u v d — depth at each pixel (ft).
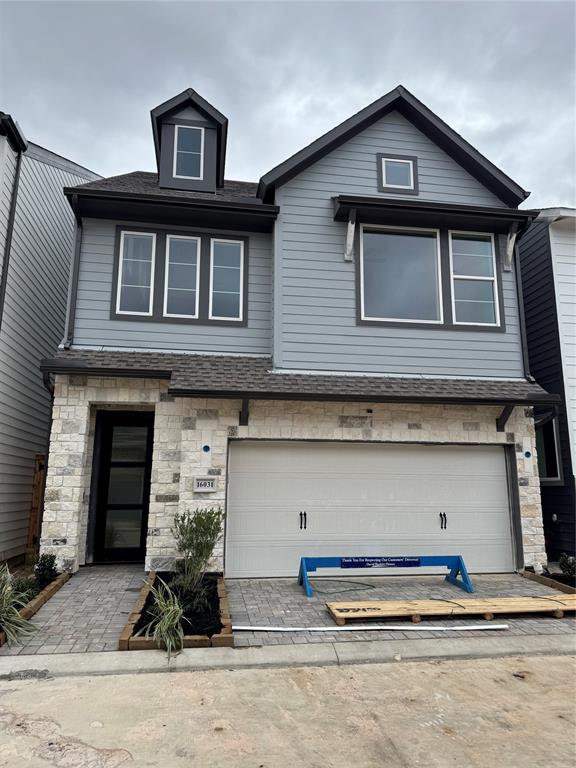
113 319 26.30
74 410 24.70
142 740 10.64
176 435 25.11
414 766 9.93
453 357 27.61
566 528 28.99
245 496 24.98
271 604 20.21
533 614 19.58
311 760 10.05
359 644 16.24
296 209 27.73
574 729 11.46
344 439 25.81
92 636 16.20
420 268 28.37
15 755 10.00
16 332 27.63
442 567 25.72
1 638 15.25
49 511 23.81
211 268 27.73
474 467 27.09
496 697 13.03
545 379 31.12
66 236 35.78
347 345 26.76
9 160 26.03
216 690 13.09
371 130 29.37
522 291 31.40
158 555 24.02
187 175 30.07
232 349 27.20
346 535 25.41
